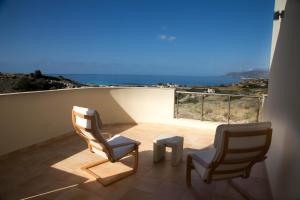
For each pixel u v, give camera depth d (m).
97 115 2.73
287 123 2.27
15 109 3.82
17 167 3.31
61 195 2.59
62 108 4.79
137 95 6.12
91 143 3.04
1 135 3.61
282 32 2.90
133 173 3.18
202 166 2.46
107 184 2.82
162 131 5.44
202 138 4.91
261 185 2.94
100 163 3.47
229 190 2.79
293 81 2.15
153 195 2.64
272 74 3.59
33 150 4.03
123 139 3.24
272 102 3.34
